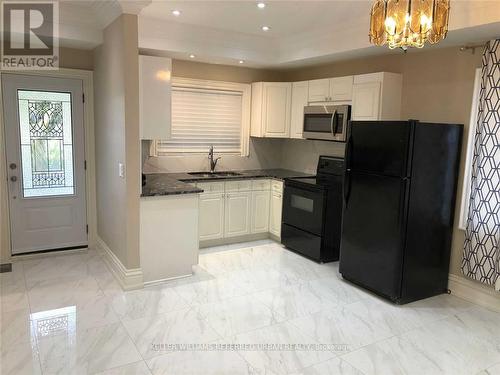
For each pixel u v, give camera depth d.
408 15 2.17
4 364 2.56
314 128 5.05
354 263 3.99
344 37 4.28
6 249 4.47
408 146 3.43
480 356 2.84
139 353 2.73
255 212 5.45
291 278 4.20
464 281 3.85
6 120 4.32
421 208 3.62
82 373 2.49
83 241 4.94
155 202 3.84
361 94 4.42
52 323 3.10
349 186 3.99
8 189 4.43
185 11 3.92
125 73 3.50
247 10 3.82
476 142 3.61
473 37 3.42
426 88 4.10
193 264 4.16
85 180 4.85
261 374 2.54
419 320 3.36
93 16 4.03
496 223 3.50
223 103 5.64
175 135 5.34
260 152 6.04
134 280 3.77
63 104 4.62
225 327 3.12
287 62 5.18
